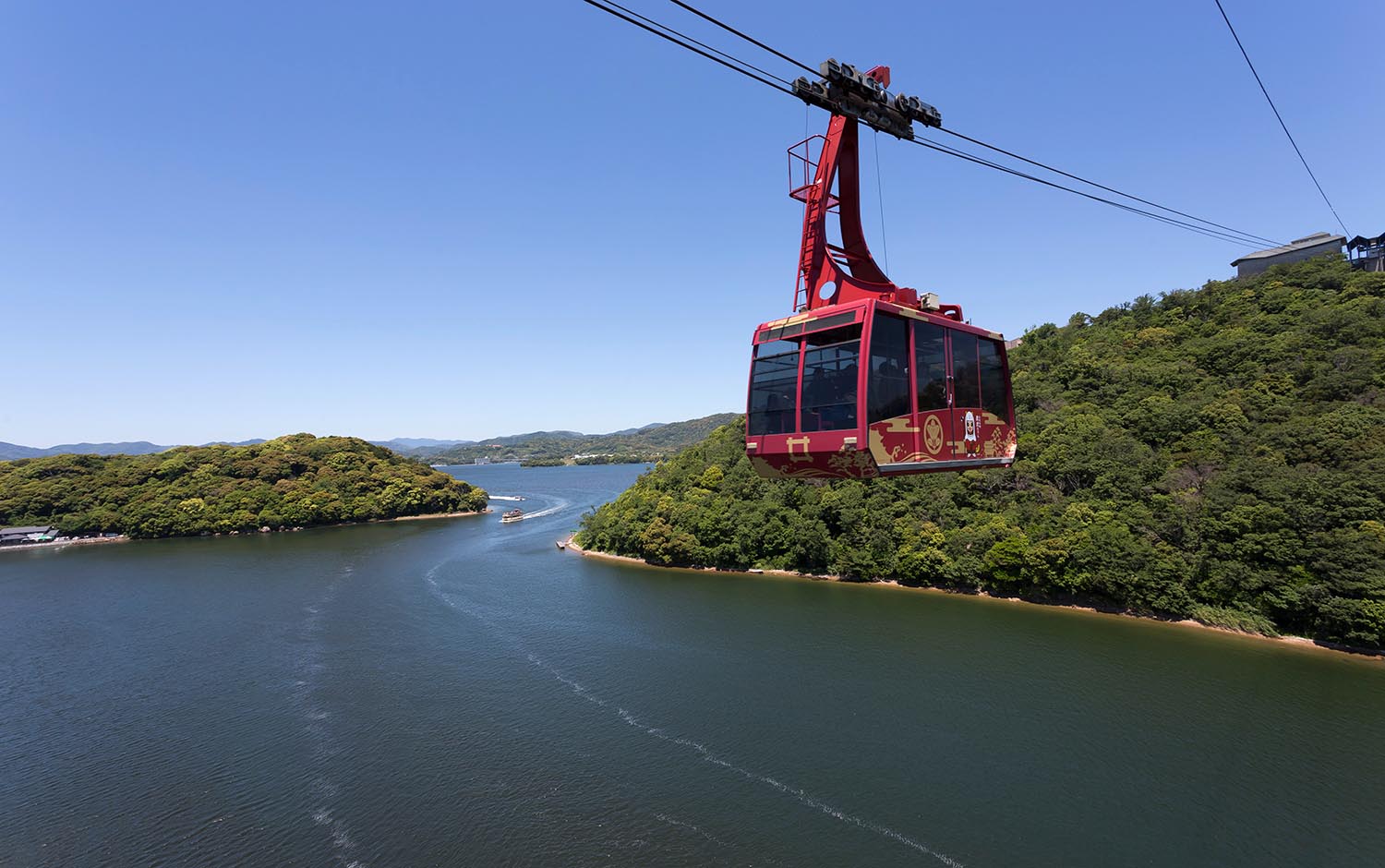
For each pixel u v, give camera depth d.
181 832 38.19
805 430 19.41
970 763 43.19
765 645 65.94
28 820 39.50
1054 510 81.88
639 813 39.06
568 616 79.06
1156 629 67.31
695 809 39.31
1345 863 33.56
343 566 113.31
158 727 50.97
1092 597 75.25
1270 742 44.28
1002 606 77.44
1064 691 52.97
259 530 159.50
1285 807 37.72
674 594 88.81
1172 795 39.25
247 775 43.94
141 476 164.62
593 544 124.38
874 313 18.56
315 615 80.88
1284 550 63.75
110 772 44.50
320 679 60.06
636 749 46.22
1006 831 36.69
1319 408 76.88
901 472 18.97
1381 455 65.06
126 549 133.50
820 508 99.50
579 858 35.44
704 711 51.72
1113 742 44.91
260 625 76.75
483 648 67.69
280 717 52.25
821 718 49.81
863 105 18.11
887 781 41.47
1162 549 71.44
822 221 21.20
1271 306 102.25
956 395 21.48
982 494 91.38
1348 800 38.19
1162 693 51.94
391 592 92.81
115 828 38.66
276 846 36.91
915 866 34.22
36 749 47.81
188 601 88.31
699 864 34.78
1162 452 82.69
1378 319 85.00
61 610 84.00
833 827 37.38
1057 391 105.56
